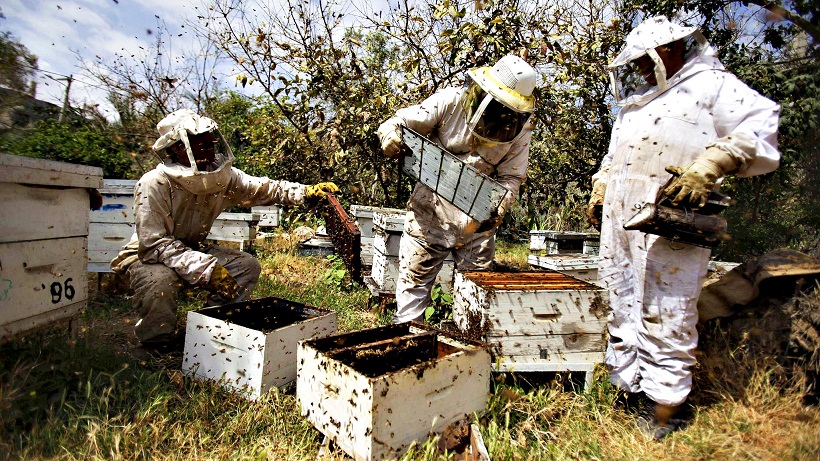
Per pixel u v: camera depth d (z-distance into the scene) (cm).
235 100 931
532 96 262
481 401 204
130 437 184
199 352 245
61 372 224
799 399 207
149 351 283
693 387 233
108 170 545
